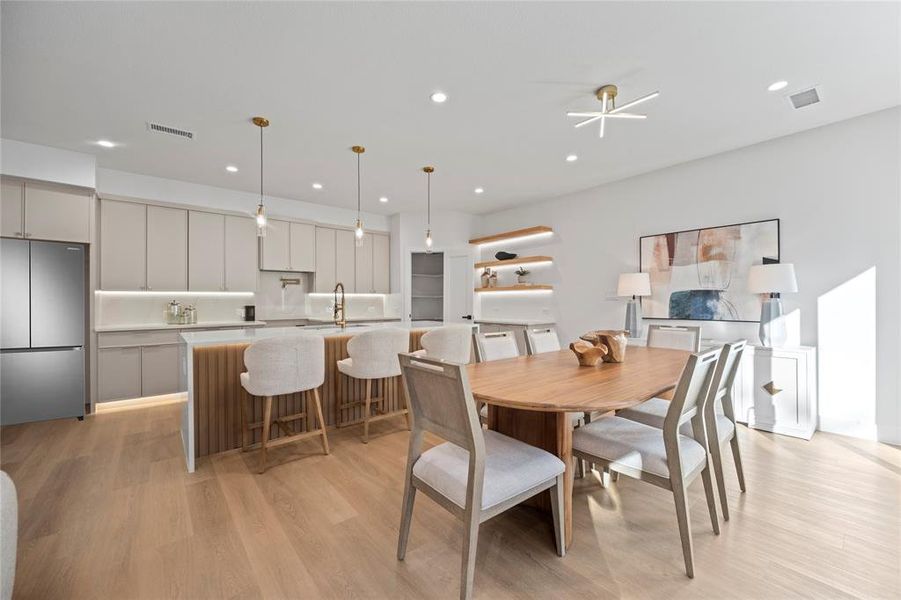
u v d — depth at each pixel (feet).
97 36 6.75
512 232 18.33
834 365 10.28
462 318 20.35
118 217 13.69
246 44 7.00
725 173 12.25
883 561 5.29
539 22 6.50
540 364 7.73
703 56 7.43
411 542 5.85
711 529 6.06
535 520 6.40
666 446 5.20
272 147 11.65
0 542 3.53
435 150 11.98
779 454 8.91
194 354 8.99
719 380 6.09
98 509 6.77
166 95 8.71
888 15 6.31
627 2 6.07
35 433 10.64
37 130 10.44
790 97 8.95
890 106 9.41
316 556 5.53
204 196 15.52
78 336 12.05
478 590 4.84
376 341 9.99
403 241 20.38
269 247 17.11
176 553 5.58
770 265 10.26
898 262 9.40
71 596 4.77
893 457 8.69
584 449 6.01
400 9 6.20
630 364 7.69
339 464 8.68
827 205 10.37
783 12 6.27
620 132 10.78
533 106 9.30
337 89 8.51
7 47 6.99
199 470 8.36
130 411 12.78
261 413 9.87
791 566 5.21
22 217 11.23
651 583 4.94
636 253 14.58
